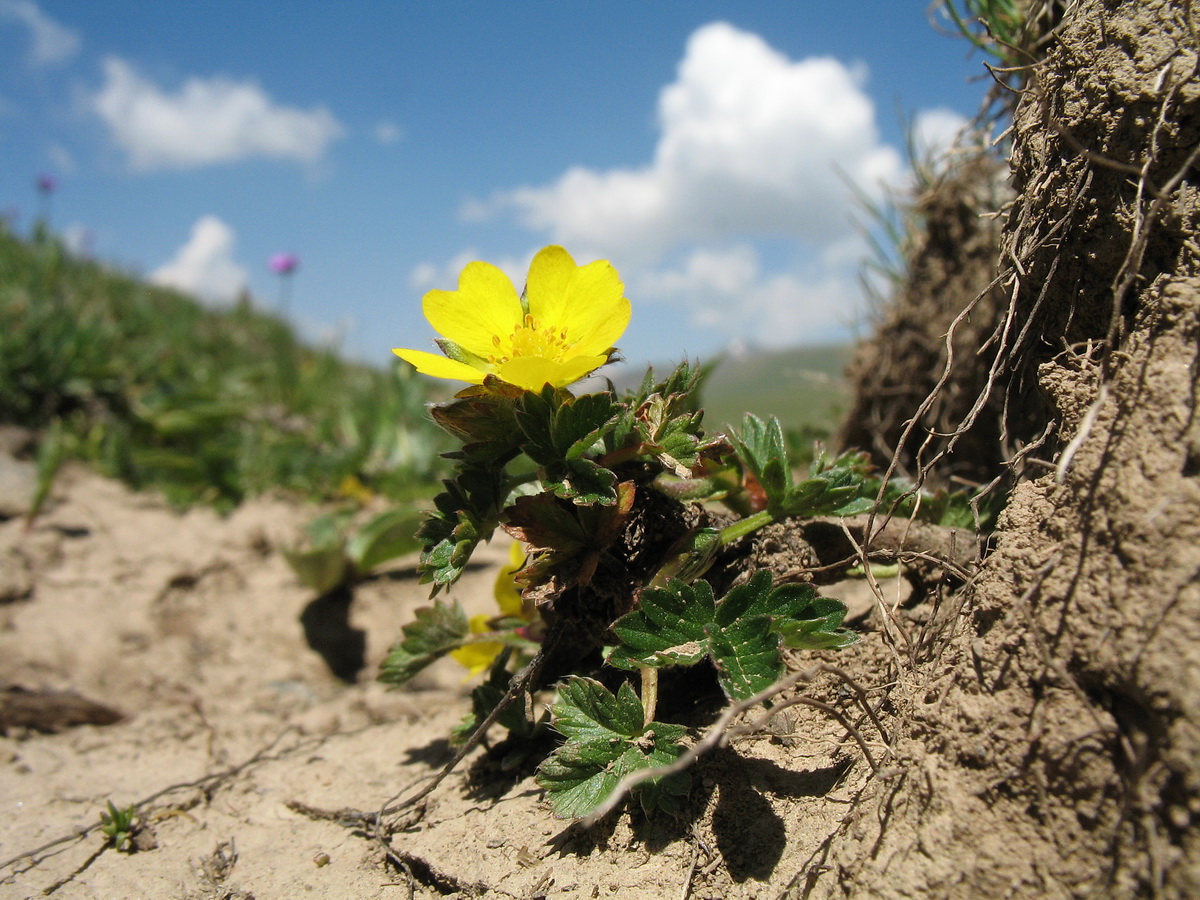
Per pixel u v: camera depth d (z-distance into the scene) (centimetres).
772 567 10
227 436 30
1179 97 8
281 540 24
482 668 13
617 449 10
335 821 11
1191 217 8
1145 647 6
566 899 8
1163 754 6
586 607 10
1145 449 7
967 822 7
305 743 14
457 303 10
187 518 25
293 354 48
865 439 18
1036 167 10
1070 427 8
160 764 13
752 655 8
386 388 39
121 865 10
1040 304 10
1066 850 6
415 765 12
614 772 8
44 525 23
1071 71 9
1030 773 7
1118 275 7
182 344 44
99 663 17
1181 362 7
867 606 11
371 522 21
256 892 9
